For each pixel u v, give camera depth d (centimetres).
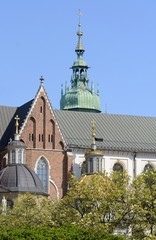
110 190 16038
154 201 15788
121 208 15600
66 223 15488
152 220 15662
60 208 16475
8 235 12406
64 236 12600
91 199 16038
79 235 12825
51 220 16288
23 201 17888
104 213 15588
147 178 16575
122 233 16900
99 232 13425
